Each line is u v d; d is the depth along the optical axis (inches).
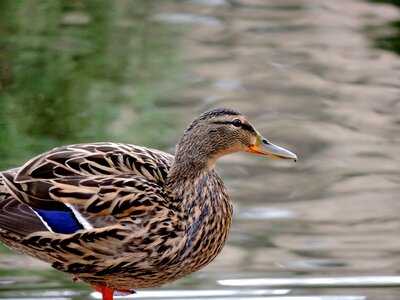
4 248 483.5
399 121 603.8
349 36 715.4
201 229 393.4
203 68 656.4
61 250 384.2
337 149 572.7
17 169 395.2
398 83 648.4
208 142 398.3
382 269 466.6
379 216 511.2
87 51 668.1
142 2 757.9
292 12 757.9
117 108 598.9
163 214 386.3
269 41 702.5
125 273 391.2
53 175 385.4
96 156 390.9
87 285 451.2
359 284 453.1
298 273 464.1
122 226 382.3
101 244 382.3
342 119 601.9
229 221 404.8
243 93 626.2
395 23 737.6
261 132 582.6
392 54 689.0
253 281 455.2
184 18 732.7
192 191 394.9
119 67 649.0
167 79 639.1
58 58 653.3
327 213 514.9
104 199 382.6
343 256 476.7
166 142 560.4
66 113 589.6
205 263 402.3
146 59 662.5
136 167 394.3
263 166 557.3
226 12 751.7
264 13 754.2
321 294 444.1
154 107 601.0
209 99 613.0
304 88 636.7
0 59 652.1
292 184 539.5
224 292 446.9
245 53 682.2
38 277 458.3
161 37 696.4
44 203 382.0
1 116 585.3
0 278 455.8
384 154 568.1
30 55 657.6
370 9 764.6
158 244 385.4
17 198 383.2
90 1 745.6
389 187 537.0
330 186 538.9
